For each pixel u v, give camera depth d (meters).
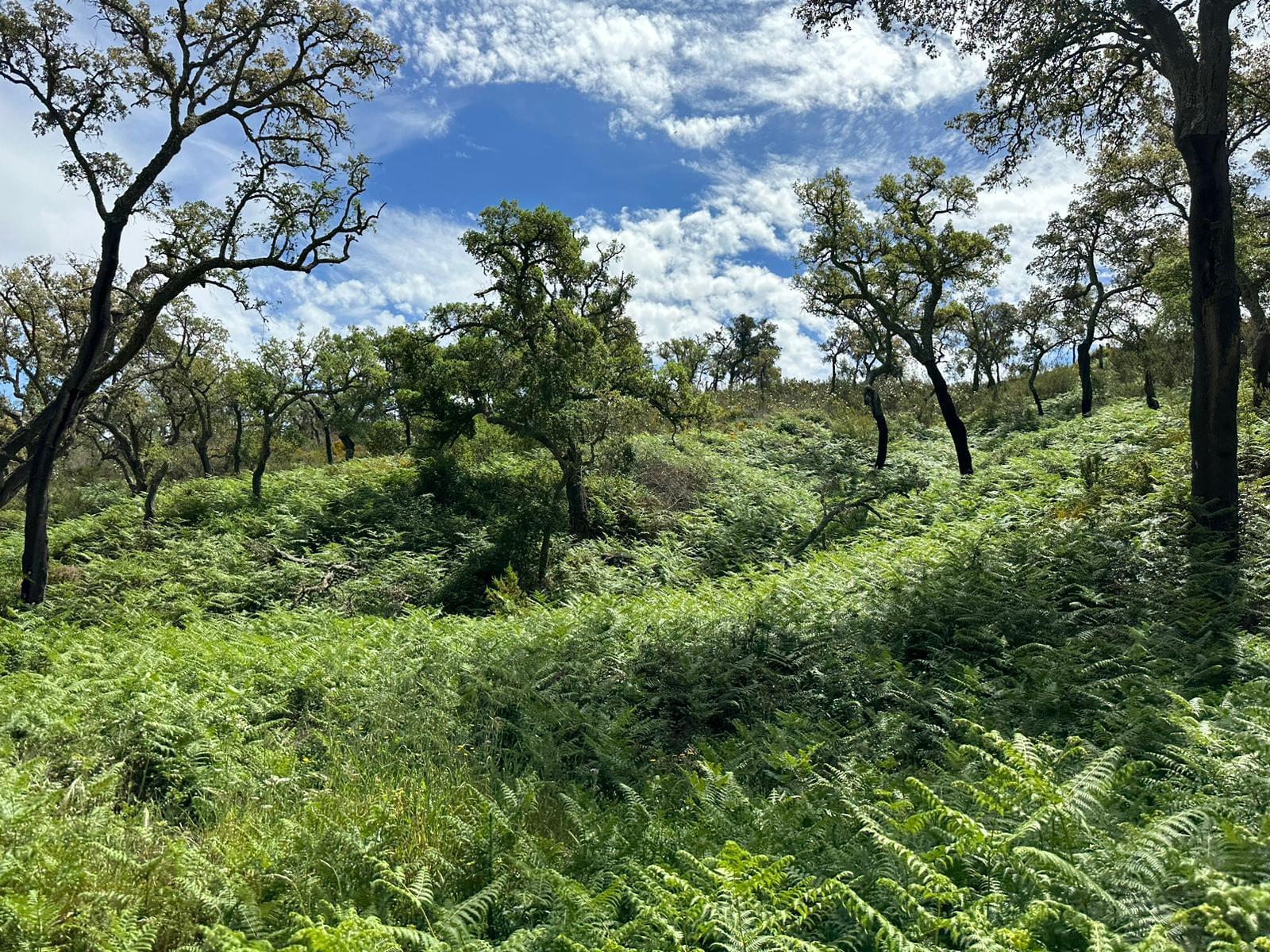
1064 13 10.27
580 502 19.50
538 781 5.86
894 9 11.42
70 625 12.70
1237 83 13.69
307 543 19.92
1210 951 2.87
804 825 4.75
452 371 19.05
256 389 25.30
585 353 19.16
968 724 5.91
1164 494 9.70
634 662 8.45
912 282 24.39
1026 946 3.03
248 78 17.64
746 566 13.88
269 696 8.04
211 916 4.08
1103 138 12.91
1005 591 8.23
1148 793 4.39
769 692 7.58
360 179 18.55
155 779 6.28
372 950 3.40
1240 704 5.21
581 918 3.77
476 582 16.58
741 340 61.47
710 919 3.48
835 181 23.11
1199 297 8.74
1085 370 29.86
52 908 3.80
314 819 5.00
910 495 17.45
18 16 15.10
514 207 18.88
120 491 33.78
